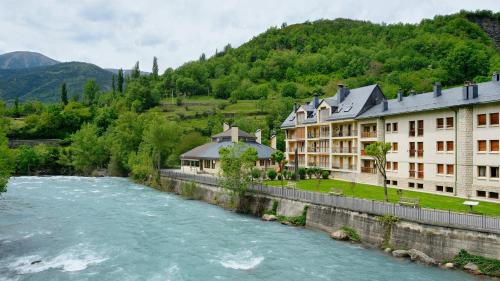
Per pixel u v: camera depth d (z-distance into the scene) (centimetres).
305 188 6081
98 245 4116
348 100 7638
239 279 3161
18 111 18462
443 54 17838
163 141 9906
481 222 3192
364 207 4156
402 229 3719
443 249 3378
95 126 15400
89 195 7669
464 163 4897
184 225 5034
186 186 7788
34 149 12988
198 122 15562
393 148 6181
